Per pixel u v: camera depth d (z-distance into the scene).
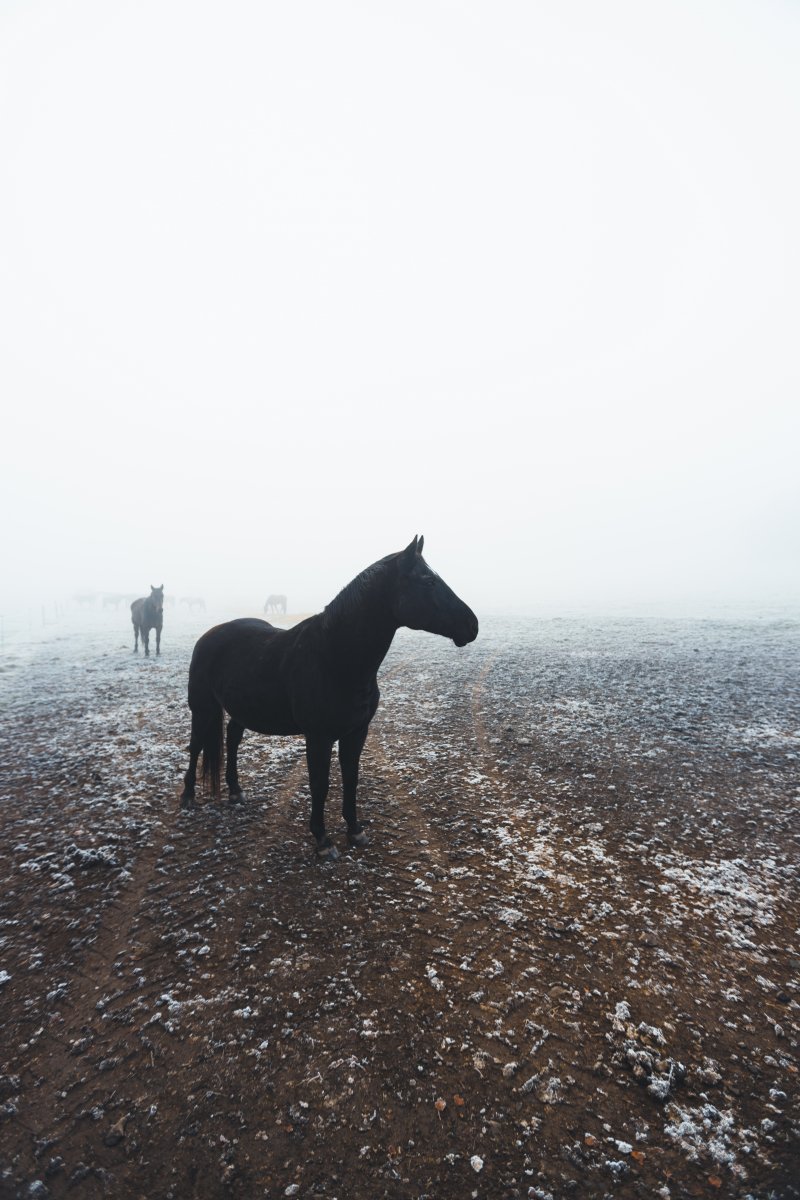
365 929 3.73
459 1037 2.89
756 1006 3.09
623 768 6.46
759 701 9.22
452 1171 2.26
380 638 4.33
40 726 8.44
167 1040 2.91
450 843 4.84
